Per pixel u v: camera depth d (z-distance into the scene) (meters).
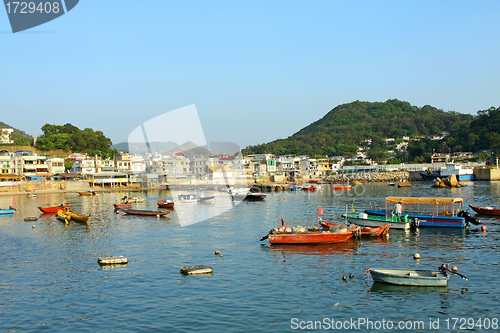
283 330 21.91
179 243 44.25
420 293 27.19
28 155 144.38
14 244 45.50
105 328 22.41
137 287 29.19
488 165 176.25
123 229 54.94
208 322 23.00
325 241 42.97
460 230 49.62
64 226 58.78
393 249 40.12
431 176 168.62
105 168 149.75
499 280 29.45
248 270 33.25
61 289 28.98
